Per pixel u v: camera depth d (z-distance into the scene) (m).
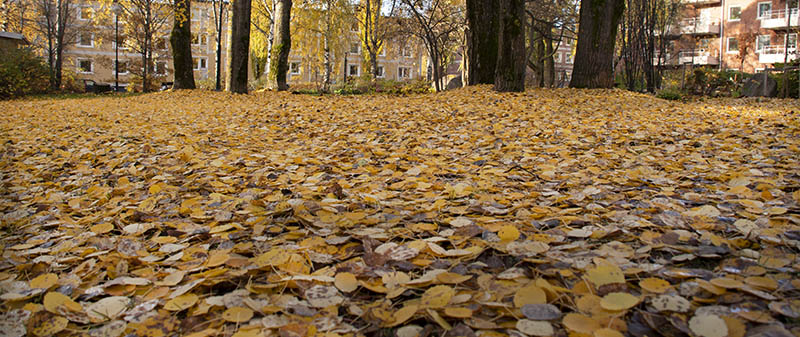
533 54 27.50
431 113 7.75
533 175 3.17
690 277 1.44
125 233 2.16
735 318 1.16
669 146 4.40
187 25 17.05
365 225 2.08
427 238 1.89
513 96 10.88
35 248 2.05
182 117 8.42
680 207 2.23
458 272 1.55
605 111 8.29
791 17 36.06
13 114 9.80
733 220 2.02
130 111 9.87
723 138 4.96
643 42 20.55
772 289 1.31
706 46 40.25
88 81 33.84
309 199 2.52
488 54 14.70
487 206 2.34
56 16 33.28
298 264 1.62
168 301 1.44
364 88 21.02
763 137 4.81
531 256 1.62
